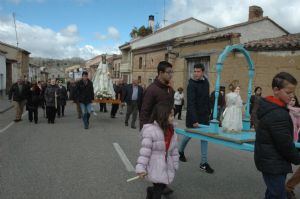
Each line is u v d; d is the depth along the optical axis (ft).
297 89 45.21
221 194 16.75
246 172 21.11
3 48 143.02
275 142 10.74
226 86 58.34
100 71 50.80
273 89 11.07
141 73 107.14
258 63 51.26
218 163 23.43
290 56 46.44
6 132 34.27
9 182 17.56
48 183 17.54
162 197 16.06
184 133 18.70
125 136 33.96
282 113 10.67
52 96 42.57
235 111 19.02
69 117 51.08
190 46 71.92
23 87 43.24
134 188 17.13
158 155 13.07
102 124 43.62
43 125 40.65
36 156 23.49
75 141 29.99
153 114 13.43
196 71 20.26
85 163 21.91
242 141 15.16
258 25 74.18
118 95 54.70
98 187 17.13
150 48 98.68
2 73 118.62
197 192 16.90
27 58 170.09
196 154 25.99
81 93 38.24
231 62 57.21
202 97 20.56
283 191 11.11
